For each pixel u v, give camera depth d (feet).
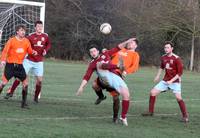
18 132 47.80
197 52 241.55
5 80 68.49
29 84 92.94
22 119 56.90
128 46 68.39
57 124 54.39
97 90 64.13
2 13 107.45
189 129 57.06
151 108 67.21
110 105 77.92
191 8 236.63
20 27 67.46
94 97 92.12
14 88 78.48
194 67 239.71
